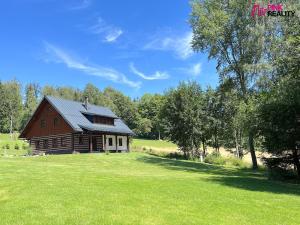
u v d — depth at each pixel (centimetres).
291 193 1998
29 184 1820
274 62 3609
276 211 1476
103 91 15425
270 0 3900
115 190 1717
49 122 5534
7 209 1324
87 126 5434
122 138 6444
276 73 3772
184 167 3934
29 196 1532
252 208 1501
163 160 4609
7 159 3694
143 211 1343
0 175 2166
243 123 3164
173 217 1283
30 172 2405
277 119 2670
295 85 2762
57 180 1991
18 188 1708
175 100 6072
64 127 5359
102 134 5788
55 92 15350
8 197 1525
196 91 6075
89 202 1446
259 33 3906
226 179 2550
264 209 1498
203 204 1516
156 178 2291
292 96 2639
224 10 4247
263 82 3834
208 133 6097
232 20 4141
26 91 15150
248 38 4025
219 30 4109
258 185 2280
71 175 2255
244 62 4100
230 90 4491
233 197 1723
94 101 14700
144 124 12812
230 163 5091
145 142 10819
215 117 5934
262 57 3991
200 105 5994
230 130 5878
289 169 2814
